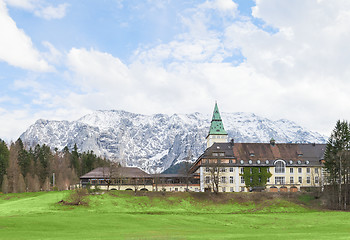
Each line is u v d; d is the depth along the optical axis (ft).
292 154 524.93
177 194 402.52
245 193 410.52
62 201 354.54
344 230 216.13
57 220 230.48
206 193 411.13
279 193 410.72
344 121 430.20
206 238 170.09
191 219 264.93
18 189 531.09
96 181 515.09
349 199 381.60
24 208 327.47
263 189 485.56
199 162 527.40
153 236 177.58
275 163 508.53
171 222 246.88
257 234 191.62
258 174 501.97
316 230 216.74
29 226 206.18
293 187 501.15
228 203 383.65
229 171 501.56
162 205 368.27
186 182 512.22
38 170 634.02
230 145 530.27
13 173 560.20
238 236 179.52
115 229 209.46
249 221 258.57
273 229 223.10
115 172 499.51
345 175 414.82
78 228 208.13
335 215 297.74
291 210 356.79
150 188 506.89
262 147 531.91
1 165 547.90
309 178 510.58
